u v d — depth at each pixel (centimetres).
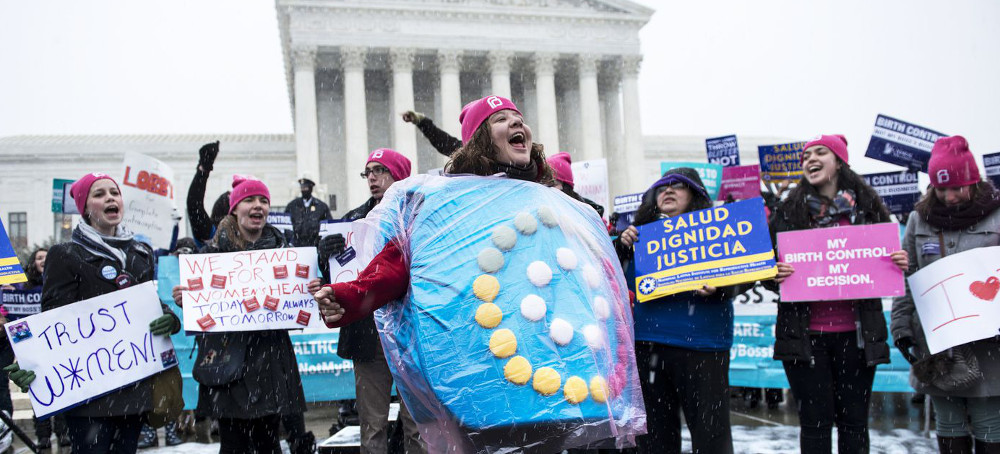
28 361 423
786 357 457
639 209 492
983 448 463
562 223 294
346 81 4659
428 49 4794
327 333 789
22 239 4450
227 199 747
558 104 5572
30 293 692
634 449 456
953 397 468
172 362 456
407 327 283
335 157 5128
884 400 888
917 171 805
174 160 4656
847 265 445
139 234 807
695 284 433
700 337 436
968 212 465
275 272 493
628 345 297
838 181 477
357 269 491
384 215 293
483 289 274
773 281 476
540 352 270
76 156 4556
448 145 568
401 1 4750
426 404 285
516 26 4931
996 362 448
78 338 433
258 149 4762
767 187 931
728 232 432
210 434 800
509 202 291
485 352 269
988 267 449
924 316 465
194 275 486
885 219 468
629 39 5091
